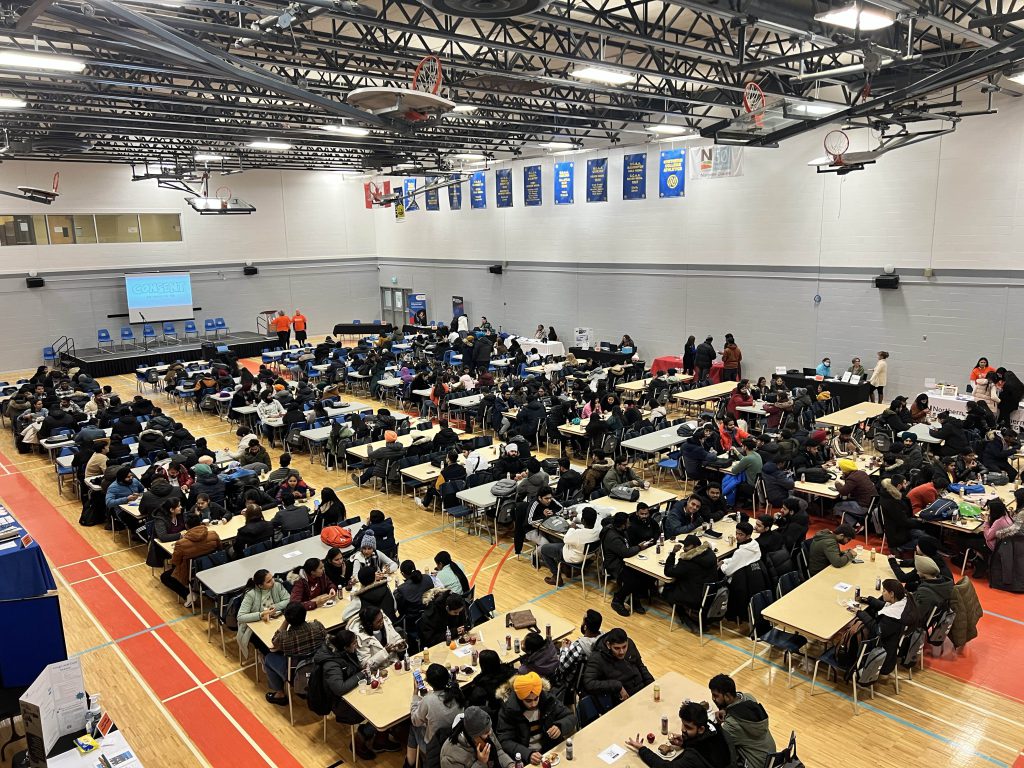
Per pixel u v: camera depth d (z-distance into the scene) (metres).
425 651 7.38
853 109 13.12
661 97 15.31
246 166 28.45
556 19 9.87
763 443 13.46
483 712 5.77
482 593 10.59
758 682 8.33
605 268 26.39
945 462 12.93
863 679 7.62
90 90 15.70
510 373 23.62
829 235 19.91
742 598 9.21
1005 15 8.80
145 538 11.44
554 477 12.95
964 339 17.75
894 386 19.23
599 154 25.75
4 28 8.85
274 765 7.25
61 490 15.71
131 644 9.61
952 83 11.19
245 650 8.82
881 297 19.09
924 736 7.37
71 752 5.82
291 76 16.41
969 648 9.01
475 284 32.53
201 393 21.25
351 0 9.59
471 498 11.98
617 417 16.02
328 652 7.12
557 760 5.70
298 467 16.83
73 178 28.95
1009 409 15.59
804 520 10.12
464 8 6.30
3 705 6.64
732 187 21.97
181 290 31.75
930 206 17.88
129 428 16.36
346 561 9.45
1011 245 16.69
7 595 6.61
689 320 23.94
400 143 23.81
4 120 17.58
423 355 25.33
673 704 6.45
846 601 8.27
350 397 23.25
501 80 15.83
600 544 10.51
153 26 6.86
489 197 30.70
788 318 21.23
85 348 30.09
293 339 35.12
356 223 37.69
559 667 7.18
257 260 34.56
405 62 14.72
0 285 27.83
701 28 14.24
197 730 7.83
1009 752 7.13
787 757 5.68
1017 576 10.27
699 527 10.52
